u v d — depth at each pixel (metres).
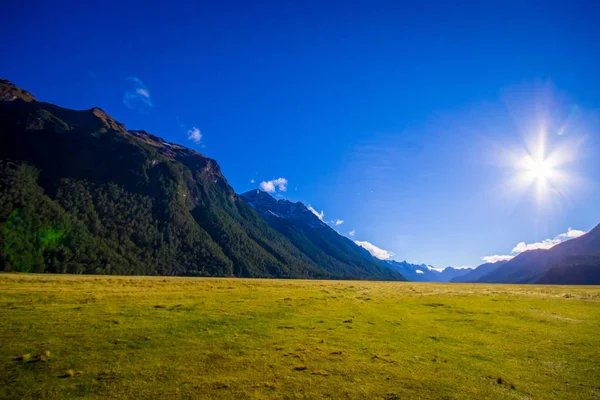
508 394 14.71
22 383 13.99
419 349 21.42
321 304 38.59
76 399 12.80
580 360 20.08
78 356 17.45
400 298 48.84
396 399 13.70
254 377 15.45
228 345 20.44
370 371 16.81
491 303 44.78
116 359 17.28
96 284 51.59
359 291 60.03
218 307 32.81
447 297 51.69
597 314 36.56
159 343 20.30
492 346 22.94
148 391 13.61
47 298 32.81
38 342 19.23
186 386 14.20
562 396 14.72
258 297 42.09
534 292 65.19
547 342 24.25
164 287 50.91
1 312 25.62
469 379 16.36
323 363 17.73
